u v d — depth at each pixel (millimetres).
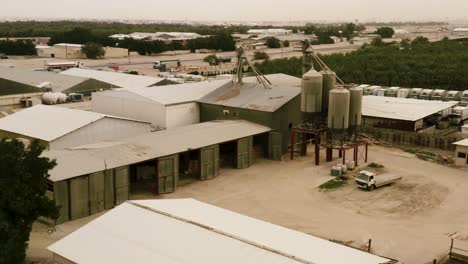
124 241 24172
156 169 40125
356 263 21719
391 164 50250
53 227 33375
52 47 171375
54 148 46719
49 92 81375
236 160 47844
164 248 23219
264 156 52312
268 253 22109
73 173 34750
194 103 57875
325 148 53531
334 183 43625
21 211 24578
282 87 57438
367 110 66562
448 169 48969
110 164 37219
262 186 42875
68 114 52688
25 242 25875
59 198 33906
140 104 57312
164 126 55312
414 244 31531
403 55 127500
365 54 131750
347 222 35062
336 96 47531
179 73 118562
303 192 41375
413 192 41625
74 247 24188
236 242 23188
